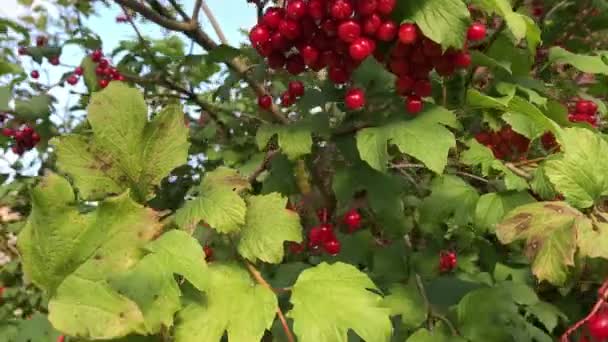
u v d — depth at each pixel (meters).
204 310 0.17
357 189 0.27
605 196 0.22
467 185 0.30
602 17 0.41
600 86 0.38
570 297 0.35
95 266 0.15
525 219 0.21
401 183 0.28
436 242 0.34
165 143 0.19
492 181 0.31
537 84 0.30
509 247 0.37
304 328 0.17
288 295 0.26
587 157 0.21
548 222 0.20
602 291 0.19
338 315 0.17
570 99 0.36
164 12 0.31
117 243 0.16
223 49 0.31
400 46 0.24
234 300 0.17
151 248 0.16
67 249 0.15
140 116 0.18
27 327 0.39
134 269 0.16
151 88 0.51
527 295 0.32
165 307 0.16
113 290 0.15
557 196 0.26
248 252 0.19
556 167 0.21
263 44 0.26
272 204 0.20
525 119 0.28
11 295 0.55
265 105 0.33
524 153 0.31
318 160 0.32
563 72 0.39
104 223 0.16
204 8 0.38
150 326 0.15
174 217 0.19
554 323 0.32
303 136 0.26
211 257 0.22
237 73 0.33
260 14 0.31
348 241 0.33
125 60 0.52
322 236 0.31
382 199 0.27
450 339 0.23
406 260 0.32
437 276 0.32
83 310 0.15
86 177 0.18
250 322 0.17
